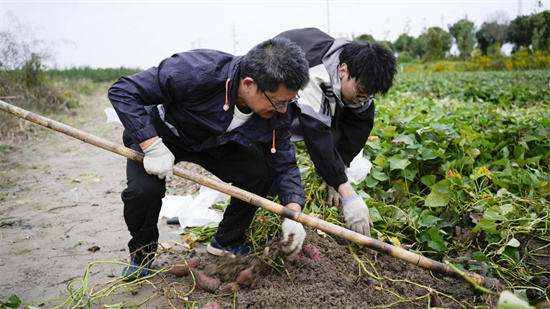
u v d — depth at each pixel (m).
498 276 2.86
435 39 28.67
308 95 2.84
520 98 8.99
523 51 20.05
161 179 2.62
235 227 3.04
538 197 3.53
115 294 2.67
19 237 3.66
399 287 2.68
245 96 2.36
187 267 2.89
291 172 2.81
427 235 3.16
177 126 2.60
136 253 2.81
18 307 2.59
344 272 2.83
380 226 3.35
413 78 16.91
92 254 3.34
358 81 2.79
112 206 4.46
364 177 3.73
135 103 2.42
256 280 2.70
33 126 8.87
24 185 5.23
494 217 3.04
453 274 2.43
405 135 4.16
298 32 3.19
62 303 2.62
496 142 4.48
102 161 6.50
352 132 3.47
